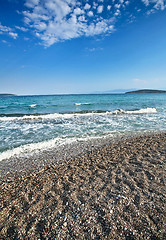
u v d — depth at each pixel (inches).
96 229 94.3
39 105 1120.8
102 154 231.8
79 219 103.0
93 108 923.4
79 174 169.8
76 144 295.9
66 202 121.6
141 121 523.2
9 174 188.1
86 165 195.0
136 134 357.1
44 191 141.6
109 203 115.0
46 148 279.7
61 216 107.3
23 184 160.2
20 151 267.6
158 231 88.4
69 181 155.6
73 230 95.2
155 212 102.0
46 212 113.0
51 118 609.0
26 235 95.3
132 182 140.1
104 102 1314.0
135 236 87.1
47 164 211.8
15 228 101.3
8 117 616.7
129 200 116.0
